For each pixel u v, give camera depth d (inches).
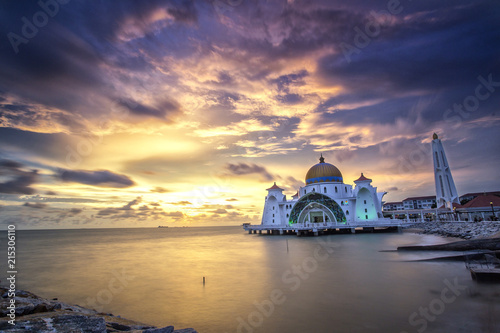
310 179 3467.0
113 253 2107.5
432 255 1242.0
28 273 1267.2
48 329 316.2
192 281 956.6
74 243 3570.4
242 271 1095.0
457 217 3016.7
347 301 661.3
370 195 3122.5
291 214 3255.4
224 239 3388.3
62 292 900.0
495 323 515.5
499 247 1204.5
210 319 588.7
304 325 532.7
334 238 2410.2
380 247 1654.8
